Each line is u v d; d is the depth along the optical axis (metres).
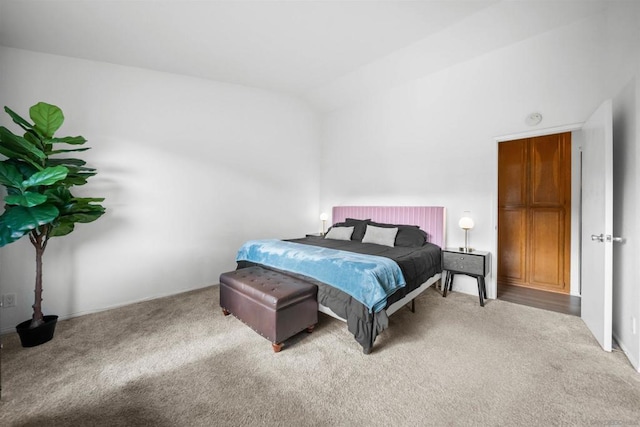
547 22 2.47
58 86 2.43
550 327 2.23
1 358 1.76
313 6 2.18
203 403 1.36
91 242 2.58
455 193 3.30
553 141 3.35
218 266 3.48
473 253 2.86
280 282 2.17
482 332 2.14
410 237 3.20
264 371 1.63
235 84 3.64
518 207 3.58
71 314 2.46
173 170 3.09
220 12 2.18
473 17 2.39
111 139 2.68
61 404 1.35
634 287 1.68
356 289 1.89
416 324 2.29
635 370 1.62
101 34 2.28
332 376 1.58
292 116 4.38
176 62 2.87
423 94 3.57
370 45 2.78
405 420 1.26
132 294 2.81
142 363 1.71
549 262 3.35
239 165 3.70
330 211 4.79
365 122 4.26
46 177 1.81
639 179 1.63
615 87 2.11
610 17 2.21
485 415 1.29
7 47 2.23
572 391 1.45
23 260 2.28
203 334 2.10
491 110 3.00
